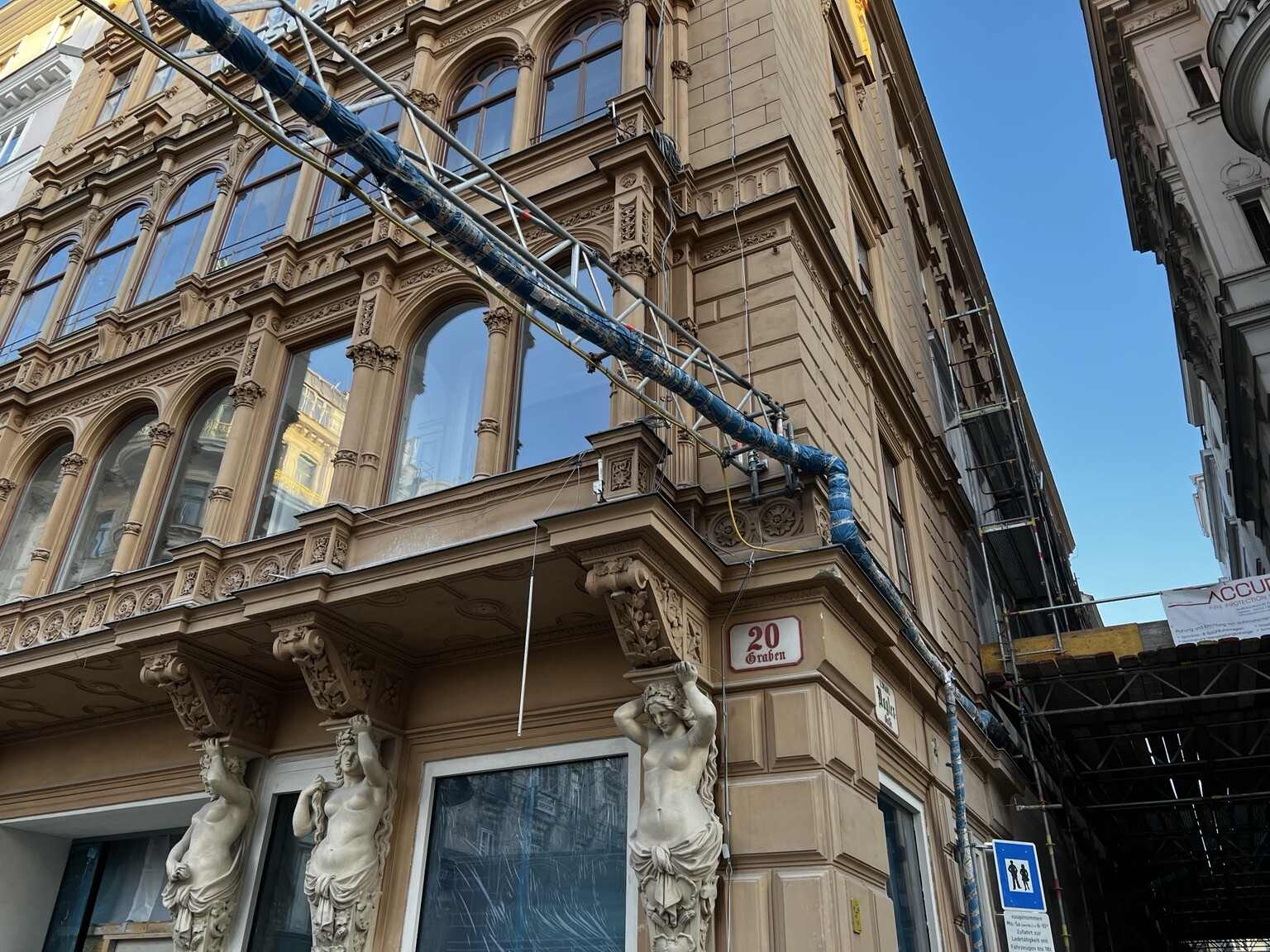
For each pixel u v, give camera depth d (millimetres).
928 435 14609
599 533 6832
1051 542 19875
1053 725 15742
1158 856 24281
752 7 11742
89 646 9445
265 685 9719
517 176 10883
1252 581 12398
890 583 8852
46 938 11203
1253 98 18531
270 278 12266
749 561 7742
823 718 7125
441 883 8031
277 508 10547
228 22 4559
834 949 6262
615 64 11219
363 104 5355
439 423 9891
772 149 10109
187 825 10594
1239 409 21750
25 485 13422
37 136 21875
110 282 15203
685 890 6414
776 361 8945
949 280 23641
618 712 7172
